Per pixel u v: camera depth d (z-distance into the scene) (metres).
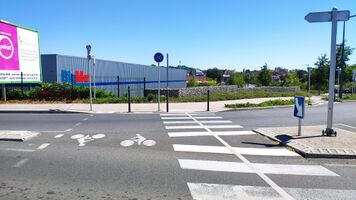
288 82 61.12
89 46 16.31
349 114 16.23
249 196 4.74
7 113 15.43
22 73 22.61
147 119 13.23
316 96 36.16
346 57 40.50
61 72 27.59
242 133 9.92
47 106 17.70
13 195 4.73
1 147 7.82
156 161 6.61
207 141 8.67
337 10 8.81
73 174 5.71
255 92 32.53
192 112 16.03
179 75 61.69
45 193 4.80
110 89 34.41
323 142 8.05
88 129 10.58
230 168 6.16
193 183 5.28
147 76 45.56
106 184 5.20
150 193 4.82
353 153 6.96
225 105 18.53
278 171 5.99
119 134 9.66
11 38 21.55
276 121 12.93
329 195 4.80
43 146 7.96
